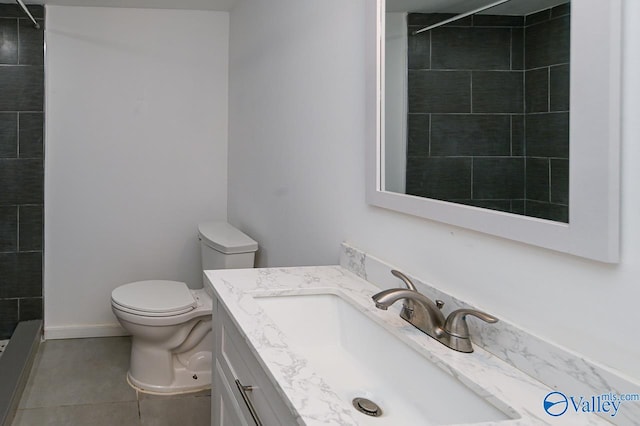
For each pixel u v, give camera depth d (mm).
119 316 2598
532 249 941
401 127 1384
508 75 996
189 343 2736
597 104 786
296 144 2248
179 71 3520
